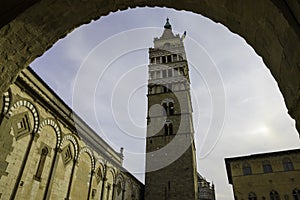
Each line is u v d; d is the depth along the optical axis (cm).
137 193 4500
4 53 564
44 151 1975
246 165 3809
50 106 2020
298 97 374
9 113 1573
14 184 1602
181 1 608
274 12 385
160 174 4088
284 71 416
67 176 2284
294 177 3491
